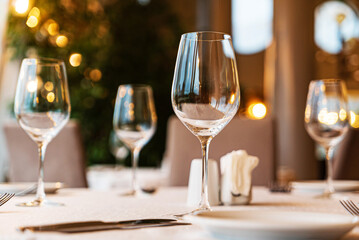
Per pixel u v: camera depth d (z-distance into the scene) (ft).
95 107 17.43
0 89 11.99
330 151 3.62
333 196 3.42
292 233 1.40
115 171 9.05
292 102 20.06
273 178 5.81
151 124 4.23
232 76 2.12
